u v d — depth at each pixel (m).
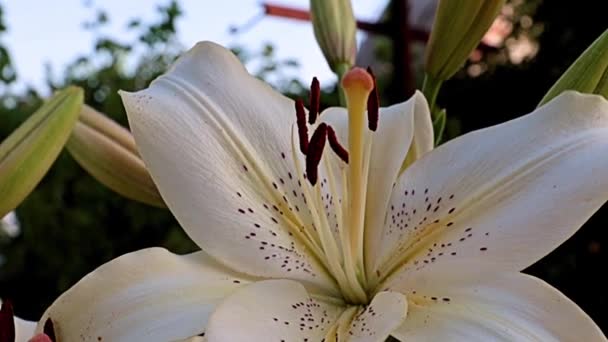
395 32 1.03
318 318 0.45
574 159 0.44
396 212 0.48
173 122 0.46
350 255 0.46
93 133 0.54
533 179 0.44
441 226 0.46
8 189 0.50
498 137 0.46
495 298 0.42
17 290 1.42
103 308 0.43
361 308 0.46
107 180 0.54
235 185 0.47
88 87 1.39
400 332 0.43
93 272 0.43
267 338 0.43
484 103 1.50
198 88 0.47
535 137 0.45
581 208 0.43
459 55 0.54
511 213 0.44
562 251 1.32
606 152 0.43
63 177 1.34
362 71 0.45
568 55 1.40
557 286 1.32
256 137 0.48
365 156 0.48
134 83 1.37
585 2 1.37
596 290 1.30
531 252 0.44
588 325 0.40
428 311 0.43
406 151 0.48
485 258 0.44
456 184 0.47
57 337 0.42
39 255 1.38
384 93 1.44
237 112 0.48
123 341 0.42
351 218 0.47
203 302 0.43
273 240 0.47
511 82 1.47
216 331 0.41
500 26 1.58
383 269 0.47
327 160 0.48
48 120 0.50
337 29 0.59
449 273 0.44
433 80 0.55
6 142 0.50
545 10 1.43
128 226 1.37
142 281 0.43
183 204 0.45
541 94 1.44
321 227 0.47
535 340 0.41
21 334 0.48
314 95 0.47
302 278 0.47
